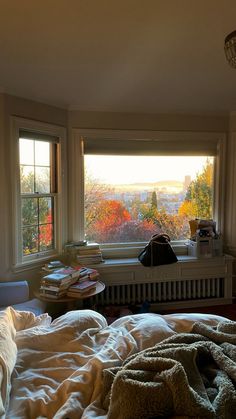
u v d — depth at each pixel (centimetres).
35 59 214
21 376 130
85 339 150
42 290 248
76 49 200
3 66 226
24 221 297
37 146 308
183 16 163
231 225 369
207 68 231
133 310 319
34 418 110
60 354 142
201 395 105
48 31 177
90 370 124
